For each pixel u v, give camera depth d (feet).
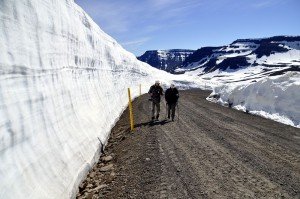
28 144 15.61
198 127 40.47
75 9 38.27
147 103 76.95
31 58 18.30
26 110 16.21
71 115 25.22
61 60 25.67
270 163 24.22
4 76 14.46
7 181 12.59
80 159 22.82
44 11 22.59
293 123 42.27
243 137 33.78
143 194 19.03
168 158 26.20
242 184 19.98
